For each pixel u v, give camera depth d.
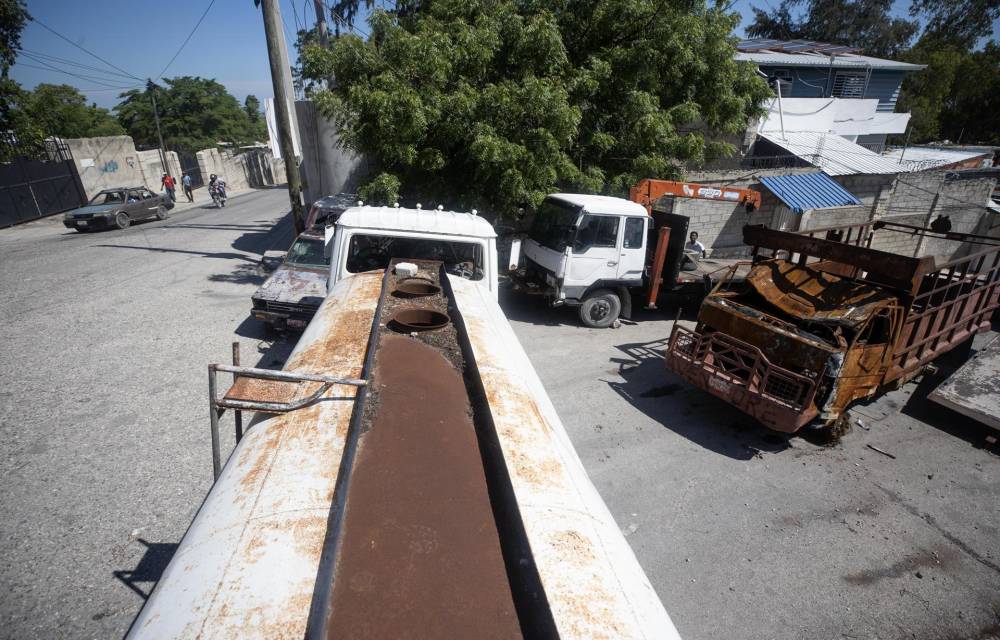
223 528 1.69
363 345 2.89
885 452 5.41
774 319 5.52
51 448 4.50
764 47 21.22
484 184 9.05
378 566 1.50
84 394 5.43
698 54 10.19
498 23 8.96
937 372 7.02
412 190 9.25
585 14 9.99
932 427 5.98
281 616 1.38
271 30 8.80
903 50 35.09
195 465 4.37
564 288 8.08
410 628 1.34
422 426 2.20
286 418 2.27
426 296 3.75
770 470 4.97
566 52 9.41
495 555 1.61
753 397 5.23
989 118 36.19
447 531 1.67
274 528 1.65
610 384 6.55
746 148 15.19
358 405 2.23
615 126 10.34
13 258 11.28
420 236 4.59
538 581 1.54
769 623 3.34
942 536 4.21
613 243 8.03
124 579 3.24
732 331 5.64
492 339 3.24
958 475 5.06
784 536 4.11
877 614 3.46
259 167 35.12
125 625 2.95
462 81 8.45
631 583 1.71
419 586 1.46
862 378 5.20
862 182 15.44
